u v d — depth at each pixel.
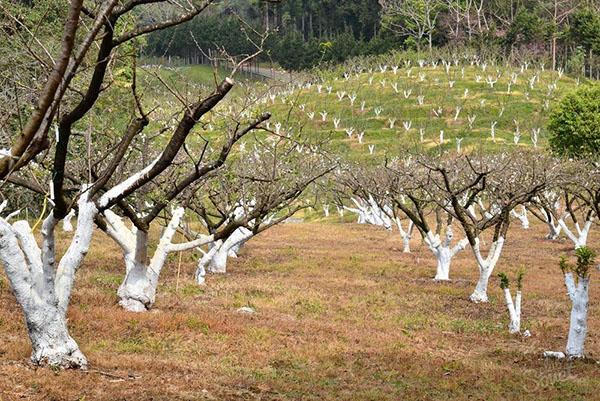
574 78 102.19
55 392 11.22
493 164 34.59
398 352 16.83
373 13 137.50
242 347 16.08
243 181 24.64
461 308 24.70
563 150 52.88
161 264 19.97
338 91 93.75
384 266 35.12
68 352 12.86
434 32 124.69
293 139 22.23
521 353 17.94
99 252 33.56
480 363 16.48
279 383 13.35
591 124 51.78
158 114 18.44
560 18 121.56
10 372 12.01
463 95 90.94
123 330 16.61
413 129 81.19
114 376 12.67
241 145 40.25
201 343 16.16
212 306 21.69
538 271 34.47
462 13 125.00
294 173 23.36
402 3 126.06
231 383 13.05
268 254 38.94
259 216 22.03
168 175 23.44
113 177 20.05
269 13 105.25
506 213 26.53
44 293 12.62
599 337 20.48
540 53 111.56
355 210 59.94
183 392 12.11
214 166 16.12
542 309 24.98
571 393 14.07
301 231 53.22
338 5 142.12
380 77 101.81
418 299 26.08
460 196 33.97
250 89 22.69
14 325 15.84
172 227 20.42
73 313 17.47
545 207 45.22
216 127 17.02
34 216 36.72
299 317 21.00
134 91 13.02
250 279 28.97
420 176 33.88
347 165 41.66
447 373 15.30
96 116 18.81
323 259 37.03
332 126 82.38
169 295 23.11
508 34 111.81
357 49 117.62
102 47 10.30
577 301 17.64
